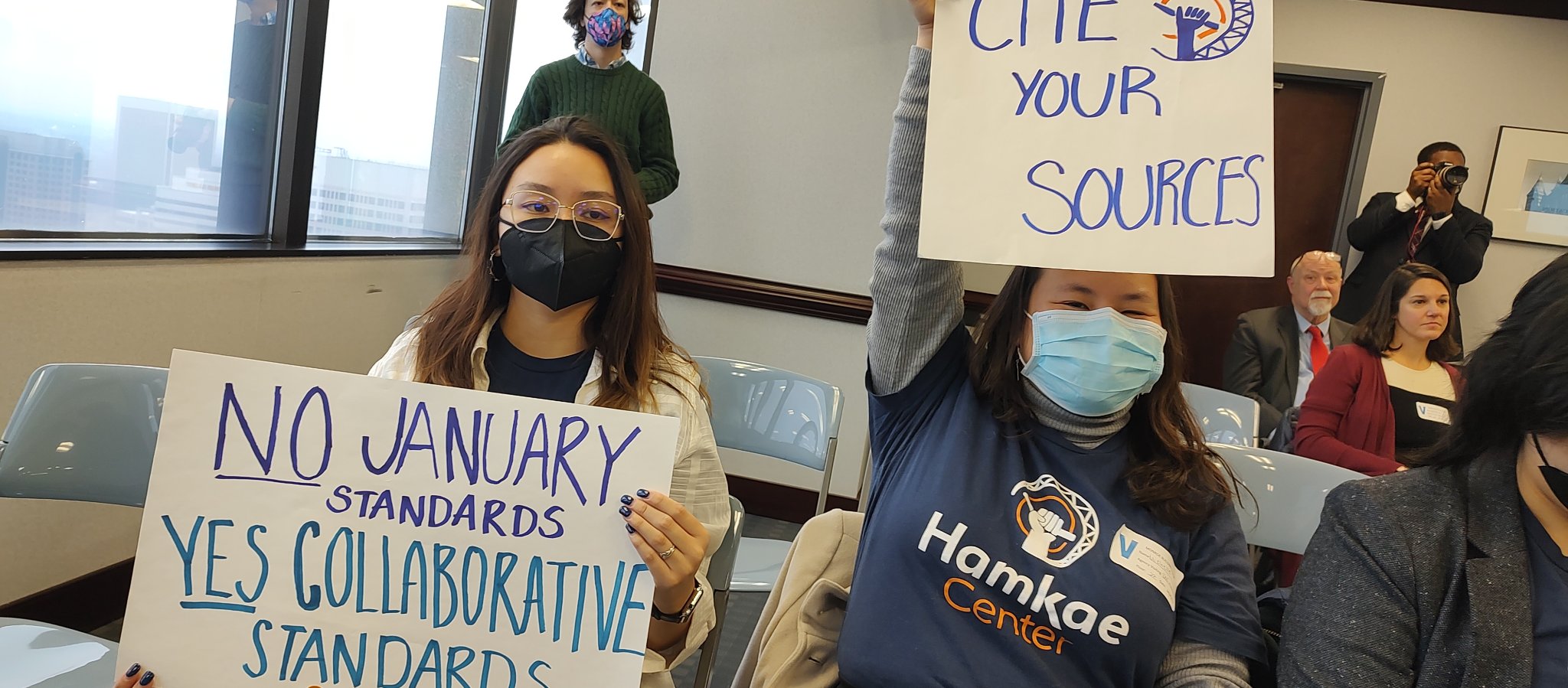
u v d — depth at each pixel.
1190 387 2.61
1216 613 1.14
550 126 1.28
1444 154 3.96
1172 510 1.16
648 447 0.93
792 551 1.29
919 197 1.17
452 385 1.25
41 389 1.34
